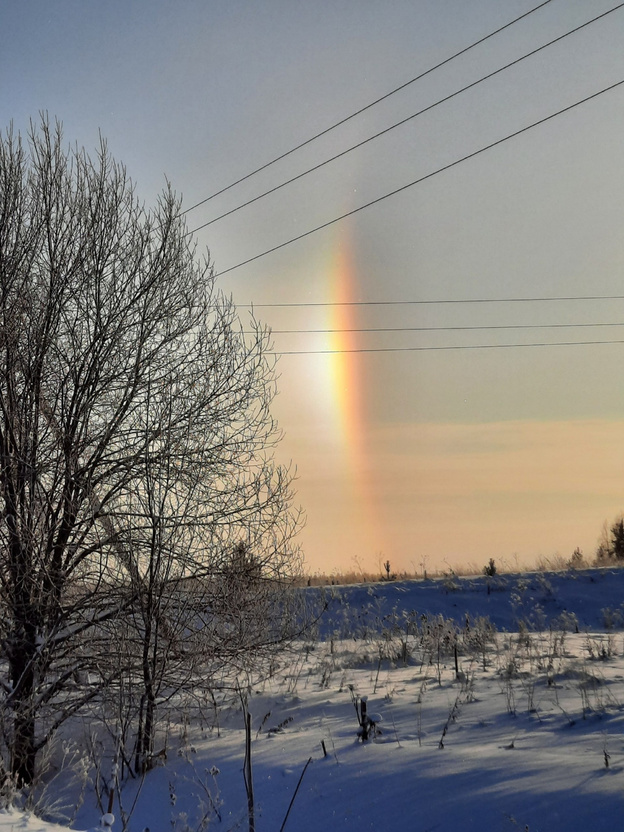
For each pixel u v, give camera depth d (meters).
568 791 4.70
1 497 8.81
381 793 5.44
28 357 9.07
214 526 9.07
